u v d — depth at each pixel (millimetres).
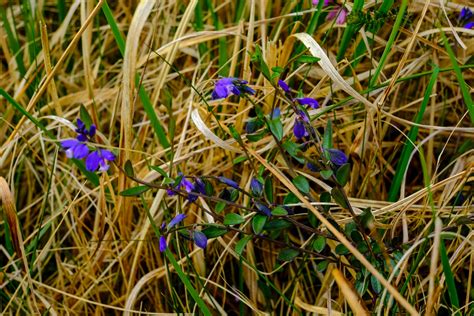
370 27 648
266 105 668
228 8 754
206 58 726
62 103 724
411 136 629
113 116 647
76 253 687
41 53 742
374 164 650
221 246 654
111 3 787
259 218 571
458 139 659
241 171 671
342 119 677
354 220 569
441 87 689
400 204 604
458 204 629
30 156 708
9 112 695
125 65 613
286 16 674
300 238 664
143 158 676
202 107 667
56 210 696
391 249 590
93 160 541
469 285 596
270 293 643
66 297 657
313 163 565
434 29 650
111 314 667
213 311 648
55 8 799
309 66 687
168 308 647
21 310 657
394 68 691
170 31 751
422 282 603
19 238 622
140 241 641
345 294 550
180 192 582
